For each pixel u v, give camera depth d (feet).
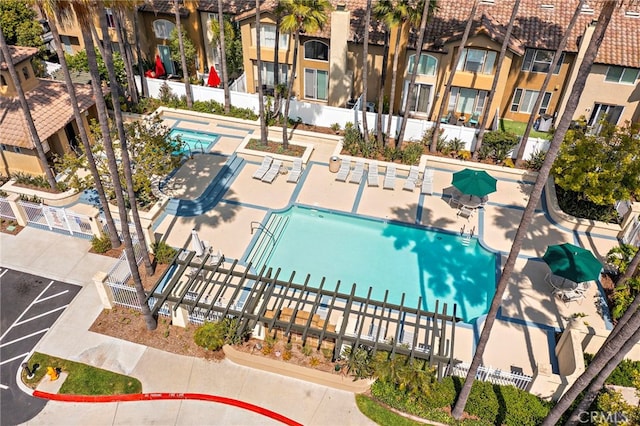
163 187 93.71
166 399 60.44
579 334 62.34
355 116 109.19
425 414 58.70
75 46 135.03
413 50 108.99
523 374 63.52
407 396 59.72
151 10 123.85
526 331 69.10
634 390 60.59
